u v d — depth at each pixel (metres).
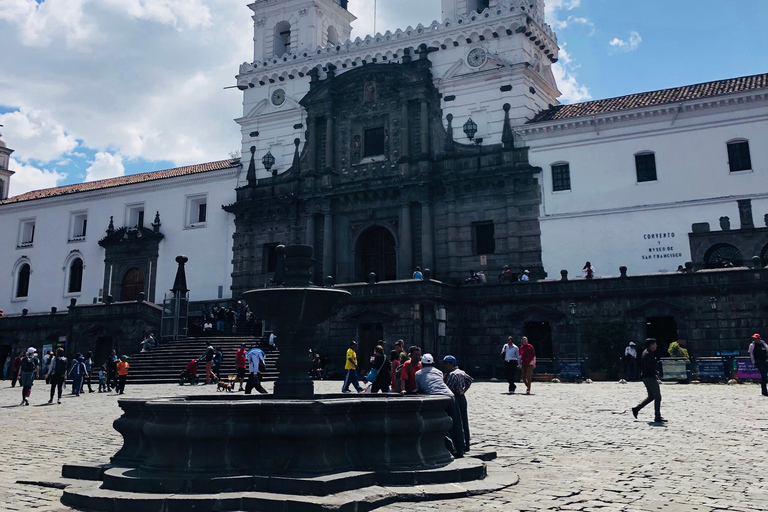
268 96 49.25
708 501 8.55
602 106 39.81
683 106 36.41
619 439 13.70
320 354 35.75
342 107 45.88
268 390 27.36
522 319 35.62
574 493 9.10
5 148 65.38
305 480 8.82
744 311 30.73
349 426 9.73
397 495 8.90
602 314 33.75
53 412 20.81
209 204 50.19
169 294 50.12
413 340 34.56
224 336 40.19
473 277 38.22
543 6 47.75
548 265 38.59
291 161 47.56
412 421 10.09
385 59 45.25
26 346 46.03
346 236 44.88
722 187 35.44
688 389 24.91
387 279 44.22
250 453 9.52
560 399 21.94
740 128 35.50
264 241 47.31
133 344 40.81
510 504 8.56
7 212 58.56
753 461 11.20
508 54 41.94
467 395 24.09
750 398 21.00
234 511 8.44
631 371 30.86
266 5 50.88
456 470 9.81
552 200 39.16
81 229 55.88
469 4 45.50
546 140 39.91
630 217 37.16
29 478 10.39
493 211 40.44
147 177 54.81
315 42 49.28
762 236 33.91
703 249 35.22
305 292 11.63
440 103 43.34
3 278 57.47
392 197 43.25
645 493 9.03
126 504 8.52
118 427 10.55
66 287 54.56
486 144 41.62
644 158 37.66
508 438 14.04
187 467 9.31
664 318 33.03
